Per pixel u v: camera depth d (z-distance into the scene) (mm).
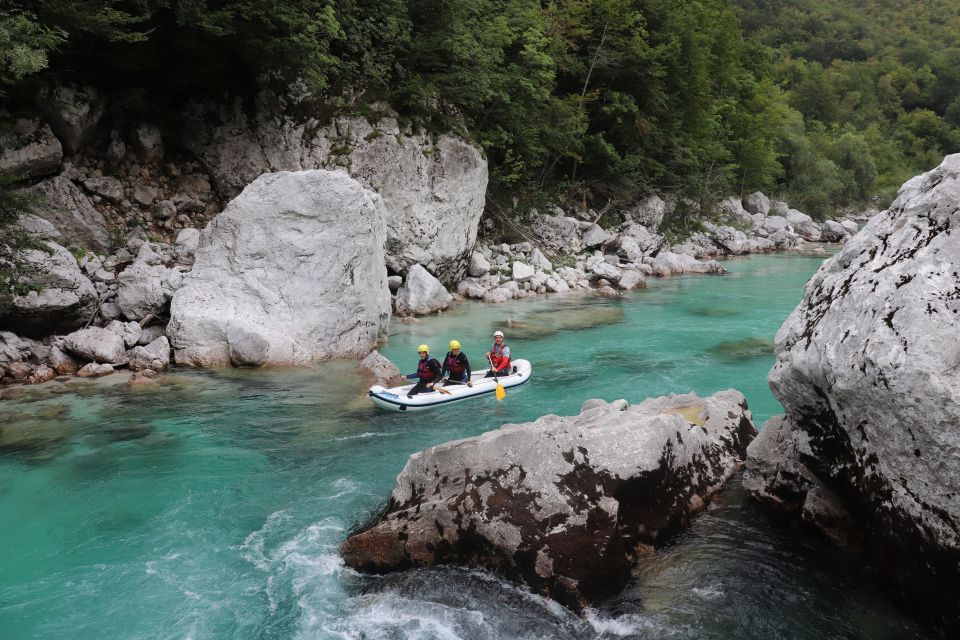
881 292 5078
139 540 6949
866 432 5062
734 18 45969
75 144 16328
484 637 5363
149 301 13500
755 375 12680
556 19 28984
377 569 6258
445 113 21281
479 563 5934
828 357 5242
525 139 25625
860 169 62469
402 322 17359
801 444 6203
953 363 4387
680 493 6781
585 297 21641
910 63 108375
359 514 7441
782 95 51781
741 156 46000
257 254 13562
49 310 12469
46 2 13047
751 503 7066
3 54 10984
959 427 4238
